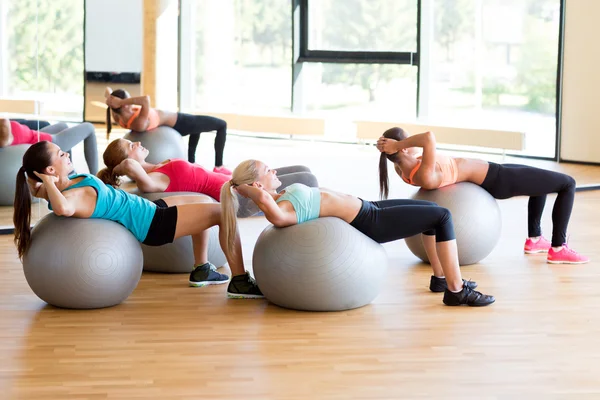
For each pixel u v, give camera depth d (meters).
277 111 7.69
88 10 6.96
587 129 9.45
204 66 7.45
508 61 8.62
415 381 3.62
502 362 3.86
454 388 3.54
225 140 7.57
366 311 4.72
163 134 7.29
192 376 3.67
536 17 8.88
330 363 3.85
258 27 7.56
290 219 4.67
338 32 7.77
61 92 6.94
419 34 8.00
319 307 4.66
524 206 8.11
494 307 4.79
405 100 8.02
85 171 7.09
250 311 4.72
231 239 4.86
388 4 7.87
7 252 6.18
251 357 3.93
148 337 4.24
